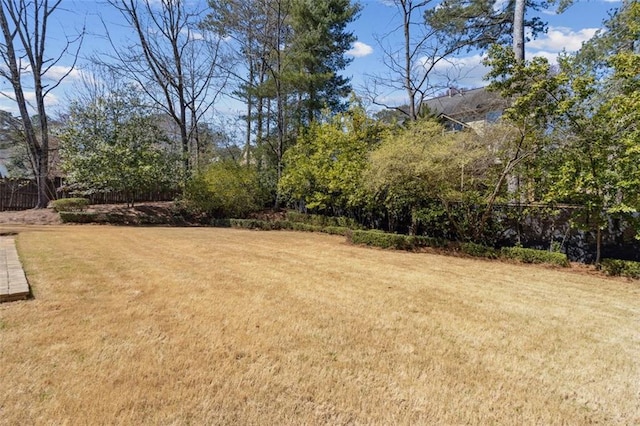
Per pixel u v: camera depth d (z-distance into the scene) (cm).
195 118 2011
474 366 286
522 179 874
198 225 1533
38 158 1496
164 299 410
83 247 733
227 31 1881
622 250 751
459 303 456
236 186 1602
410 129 1079
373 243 969
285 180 1454
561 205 806
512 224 918
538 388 258
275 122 1998
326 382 250
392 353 301
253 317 366
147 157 1483
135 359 268
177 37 1802
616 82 750
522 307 452
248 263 647
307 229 1379
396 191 982
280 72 1725
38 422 195
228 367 263
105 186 1437
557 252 796
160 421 201
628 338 360
